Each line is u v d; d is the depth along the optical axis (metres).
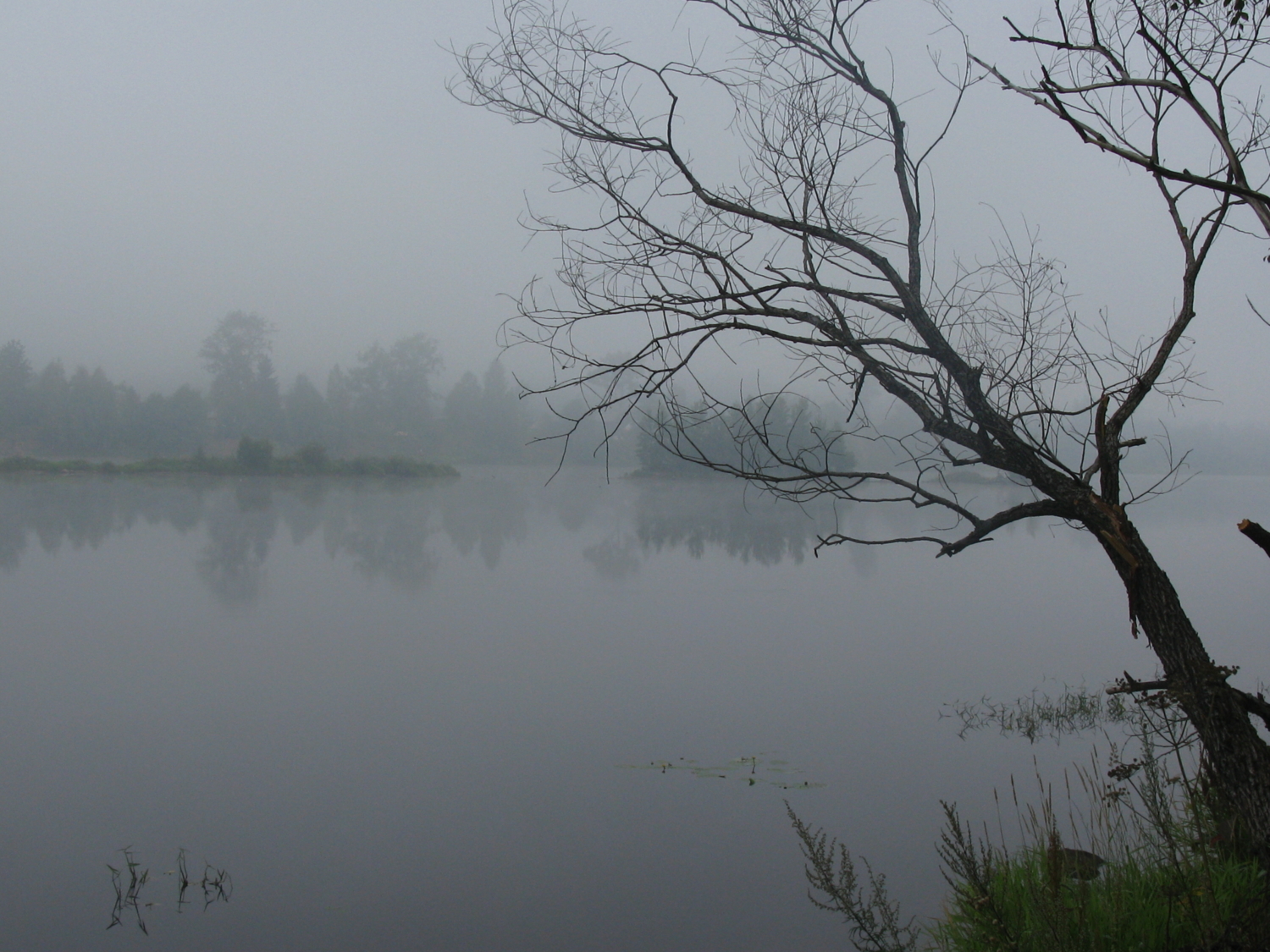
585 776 8.72
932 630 15.61
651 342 3.99
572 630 15.00
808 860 7.06
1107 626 16.23
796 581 20.75
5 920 6.18
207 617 15.62
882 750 9.44
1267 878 3.94
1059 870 4.23
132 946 5.89
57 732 9.83
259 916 6.25
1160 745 5.59
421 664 12.72
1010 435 3.68
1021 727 10.16
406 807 8.04
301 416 85.00
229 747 9.44
